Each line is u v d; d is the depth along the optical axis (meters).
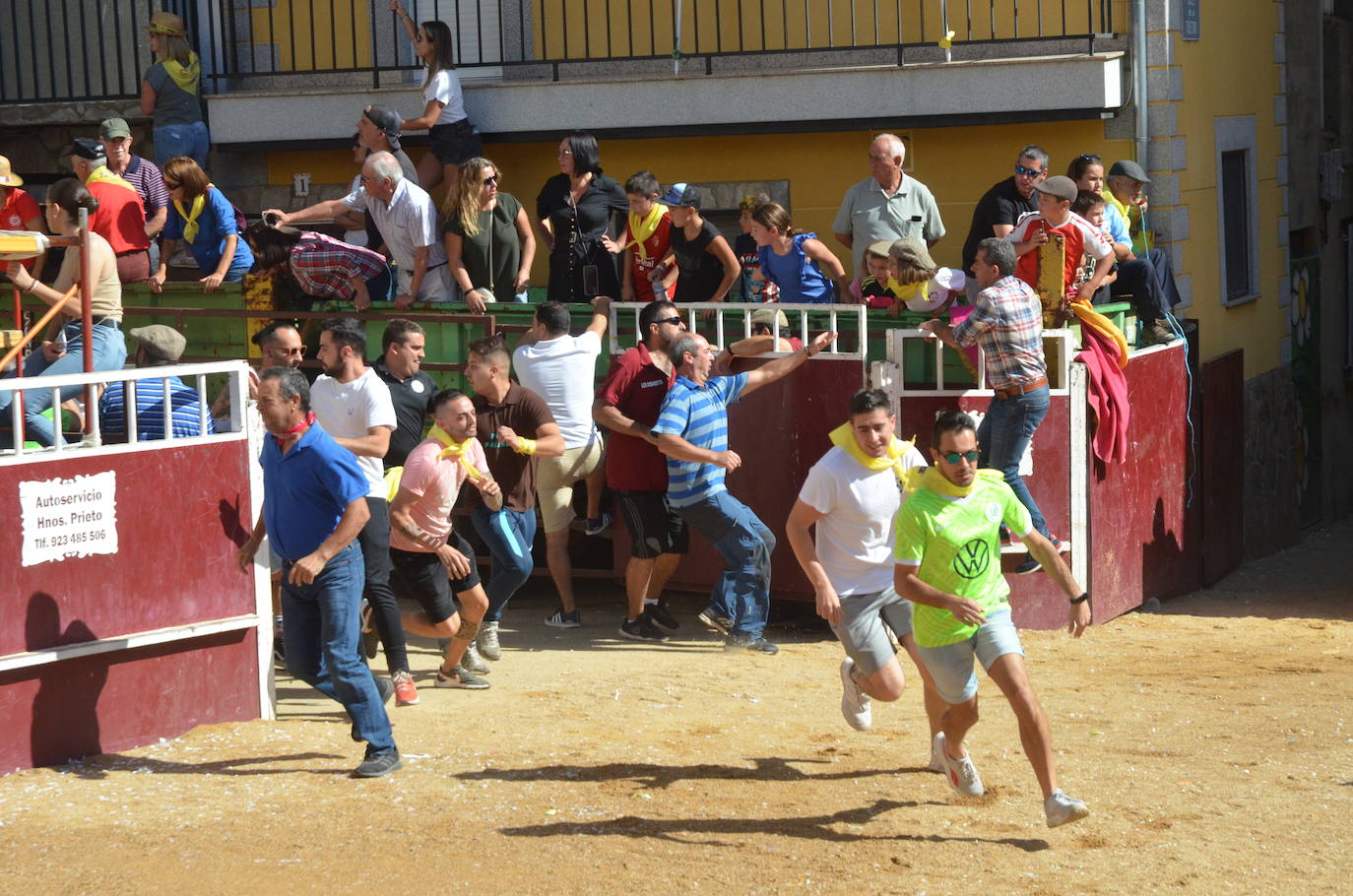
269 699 14.65
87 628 13.20
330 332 14.84
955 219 23.00
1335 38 33.03
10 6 25.95
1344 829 11.38
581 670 16.84
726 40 23.97
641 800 12.03
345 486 12.41
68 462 13.05
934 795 12.18
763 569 17.62
